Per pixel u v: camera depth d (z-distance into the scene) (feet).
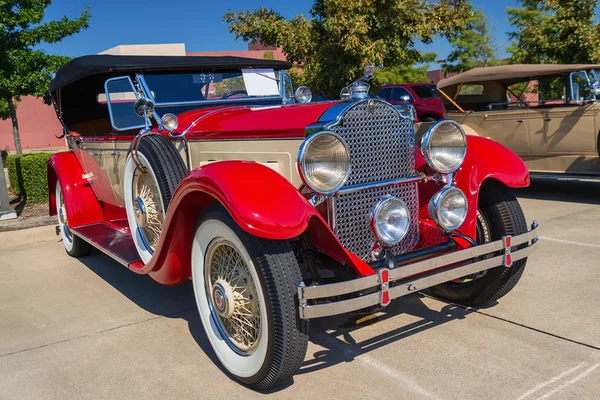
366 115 9.82
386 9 29.48
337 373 9.76
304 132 9.71
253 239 8.57
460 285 12.48
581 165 25.70
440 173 10.35
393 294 8.91
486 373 9.39
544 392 8.66
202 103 14.85
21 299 14.83
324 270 10.64
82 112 19.92
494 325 11.35
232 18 31.99
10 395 9.57
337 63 29.86
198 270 10.18
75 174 17.94
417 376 9.45
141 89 14.06
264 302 8.53
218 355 10.00
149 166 11.48
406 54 31.27
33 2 30.78
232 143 11.45
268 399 9.02
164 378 9.96
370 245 10.20
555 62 47.39
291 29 31.09
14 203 28.60
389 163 10.32
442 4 30.76
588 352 9.91
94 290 15.37
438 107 53.83
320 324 11.94
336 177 9.09
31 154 30.19
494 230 11.68
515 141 28.17
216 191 8.70
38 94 31.35
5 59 29.17
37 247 21.11
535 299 12.64
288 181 9.34
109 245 14.34
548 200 25.30
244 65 15.64
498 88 30.37
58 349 11.41
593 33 44.06
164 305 13.84
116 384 9.81
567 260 15.43
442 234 10.90
